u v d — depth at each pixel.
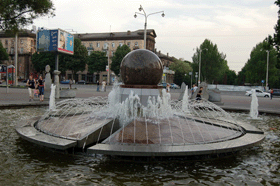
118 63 55.66
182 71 76.25
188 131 5.29
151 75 7.13
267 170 3.99
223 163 4.25
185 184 3.35
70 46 31.53
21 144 5.12
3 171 3.66
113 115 6.55
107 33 71.06
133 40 66.06
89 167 3.86
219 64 61.59
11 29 14.72
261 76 53.75
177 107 12.47
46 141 4.30
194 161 4.27
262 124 8.77
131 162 4.08
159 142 4.50
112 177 3.50
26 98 16.05
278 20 17.45
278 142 5.98
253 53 60.22
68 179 3.42
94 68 57.59
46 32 28.80
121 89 7.38
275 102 21.34
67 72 68.62
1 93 20.89
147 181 3.40
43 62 52.84
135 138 4.64
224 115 10.78
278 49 18.17
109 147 3.97
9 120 8.12
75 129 5.23
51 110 10.16
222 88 54.31
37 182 3.32
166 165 4.01
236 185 3.38
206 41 62.12
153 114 6.86
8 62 67.62
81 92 27.27
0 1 12.60
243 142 4.59
